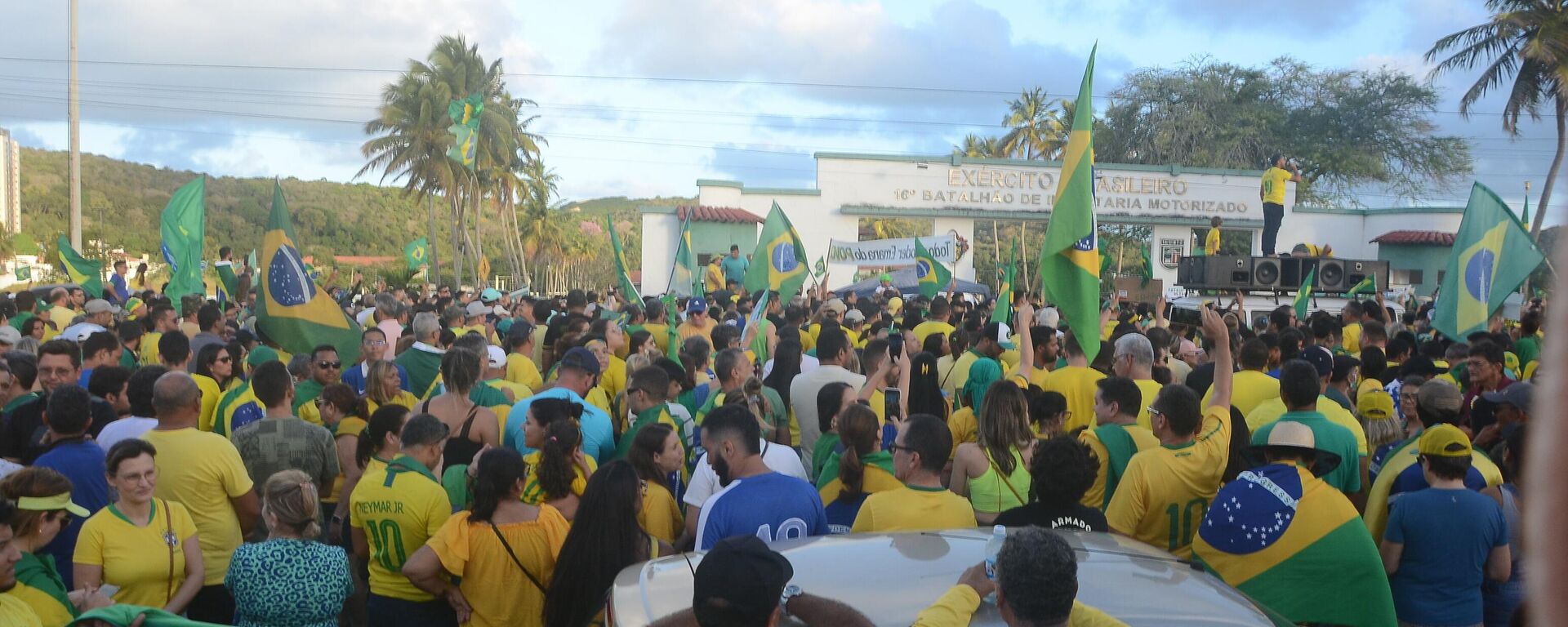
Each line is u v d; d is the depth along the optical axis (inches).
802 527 183.9
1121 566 137.3
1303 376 213.8
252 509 223.5
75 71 995.9
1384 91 1889.8
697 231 1339.8
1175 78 1927.9
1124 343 279.0
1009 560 112.0
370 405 270.7
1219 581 135.3
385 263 2748.5
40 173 3425.2
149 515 191.5
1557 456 16.0
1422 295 1449.3
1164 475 196.7
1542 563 16.3
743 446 187.2
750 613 113.1
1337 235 1491.1
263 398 245.8
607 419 260.4
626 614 134.5
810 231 1366.9
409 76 1945.1
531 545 189.9
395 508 199.9
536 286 3157.0
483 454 192.7
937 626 117.3
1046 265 234.4
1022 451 213.0
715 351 415.8
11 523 153.1
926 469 183.6
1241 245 1840.6
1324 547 171.9
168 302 410.3
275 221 327.6
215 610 216.1
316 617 183.2
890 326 439.5
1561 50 1175.6
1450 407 217.6
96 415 250.5
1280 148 1861.5
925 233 2426.2
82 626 149.3
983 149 2736.2
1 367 250.1
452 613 202.4
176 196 500.7
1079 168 230.2
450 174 1939.0
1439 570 182.2
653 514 213.0
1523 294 461.1
